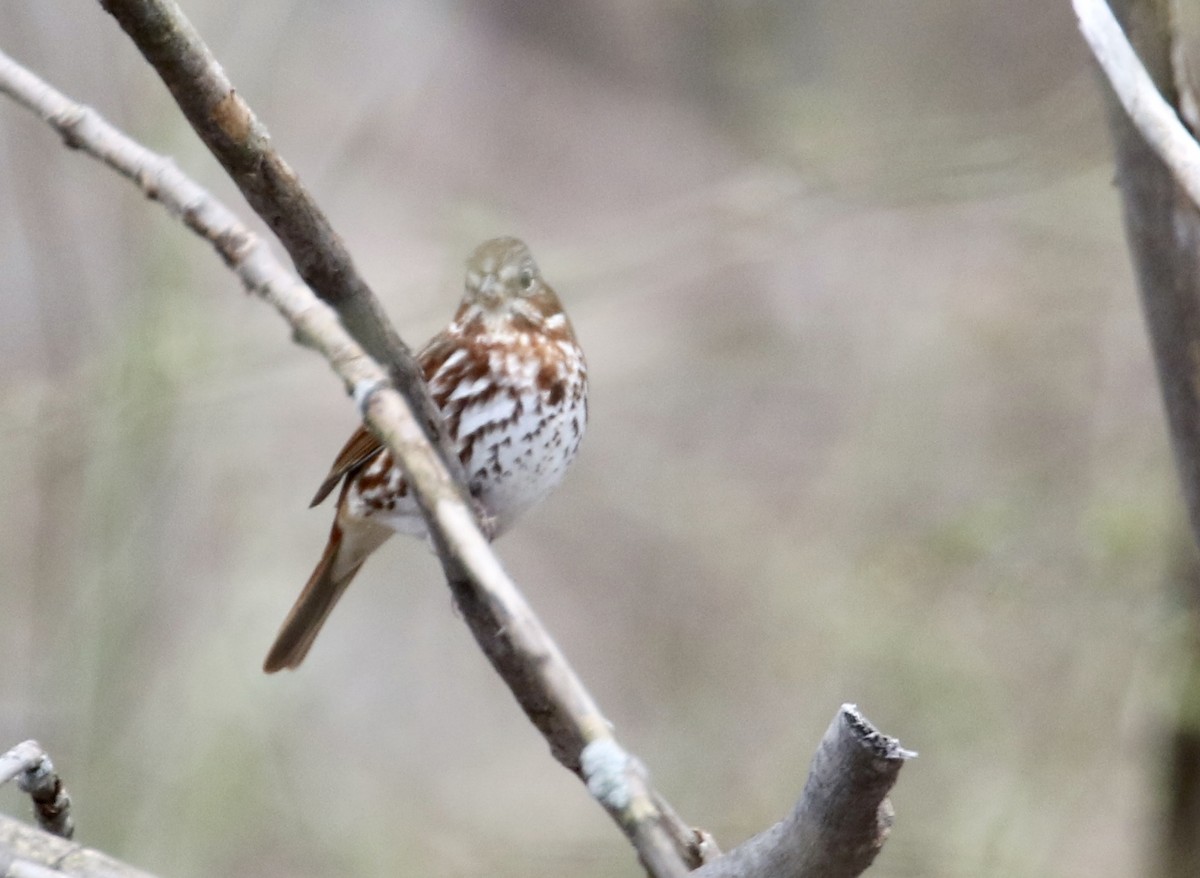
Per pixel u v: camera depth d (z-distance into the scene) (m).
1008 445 12.42
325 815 12.15
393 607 14.63
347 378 3.37
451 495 3.23
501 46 17.27
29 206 13.34
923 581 10.99
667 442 14.12
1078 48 15.20
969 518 10.97
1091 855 10.80
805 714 11.96
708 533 12.83
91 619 11.81
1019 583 10.76
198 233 3.47
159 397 11.62
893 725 11.34
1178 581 9.62
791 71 14.18
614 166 16.58
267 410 13.32
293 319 3.42
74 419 11.67
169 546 12.21
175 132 12.16
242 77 12.61
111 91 12.71
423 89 16.77
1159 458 10.49
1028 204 11.48
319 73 16.12
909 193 11.53
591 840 11.55
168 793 11.81
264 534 13.21
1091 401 12.32
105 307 13.66
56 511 12.70
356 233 15.28
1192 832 9.31
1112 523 9.98
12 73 3.54
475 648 14.57
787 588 11.91
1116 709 10.90
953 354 12.48
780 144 12.03
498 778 13.82
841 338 13.63
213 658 12.35
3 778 4.43
